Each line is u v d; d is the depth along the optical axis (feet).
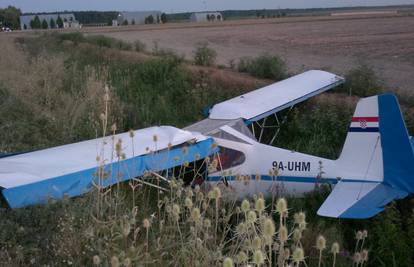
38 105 36.40
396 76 55.42
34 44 101.24
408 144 18.80
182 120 40.27
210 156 21.76
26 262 14.62
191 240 13.15
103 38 113.70
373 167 19.74
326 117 33.12
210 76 53.57
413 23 176.24
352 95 41.70
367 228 19.13
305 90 33.94
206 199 17.13
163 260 14.08
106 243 13.61
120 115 36.86
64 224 15.34
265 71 54.85
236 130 23.90
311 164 21.13
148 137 22.09
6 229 15.93
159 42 131.75
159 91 49.21
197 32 182.09
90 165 18.38
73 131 30.78
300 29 171.12
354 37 123.44
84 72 53.72
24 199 16.29
